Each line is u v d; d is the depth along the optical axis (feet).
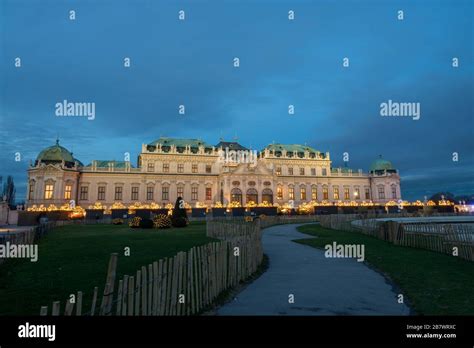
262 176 316.19
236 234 82.74
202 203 309.42
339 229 138.72
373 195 365.61
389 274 47.73
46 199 264.72
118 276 41.96
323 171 361.92
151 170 309.42
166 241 84.69
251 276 46.83
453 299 33.76
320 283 42.47
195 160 322.34
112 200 293.43
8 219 219.41
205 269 32.76
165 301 26.37
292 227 163.43
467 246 59.41
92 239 91.86
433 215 250.78
